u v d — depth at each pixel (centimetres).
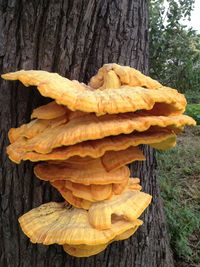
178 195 123
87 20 54
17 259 63
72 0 52
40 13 51
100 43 58
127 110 41
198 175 142
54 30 53
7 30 52
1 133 56
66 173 47
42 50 53
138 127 41
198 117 200
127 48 60
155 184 75
